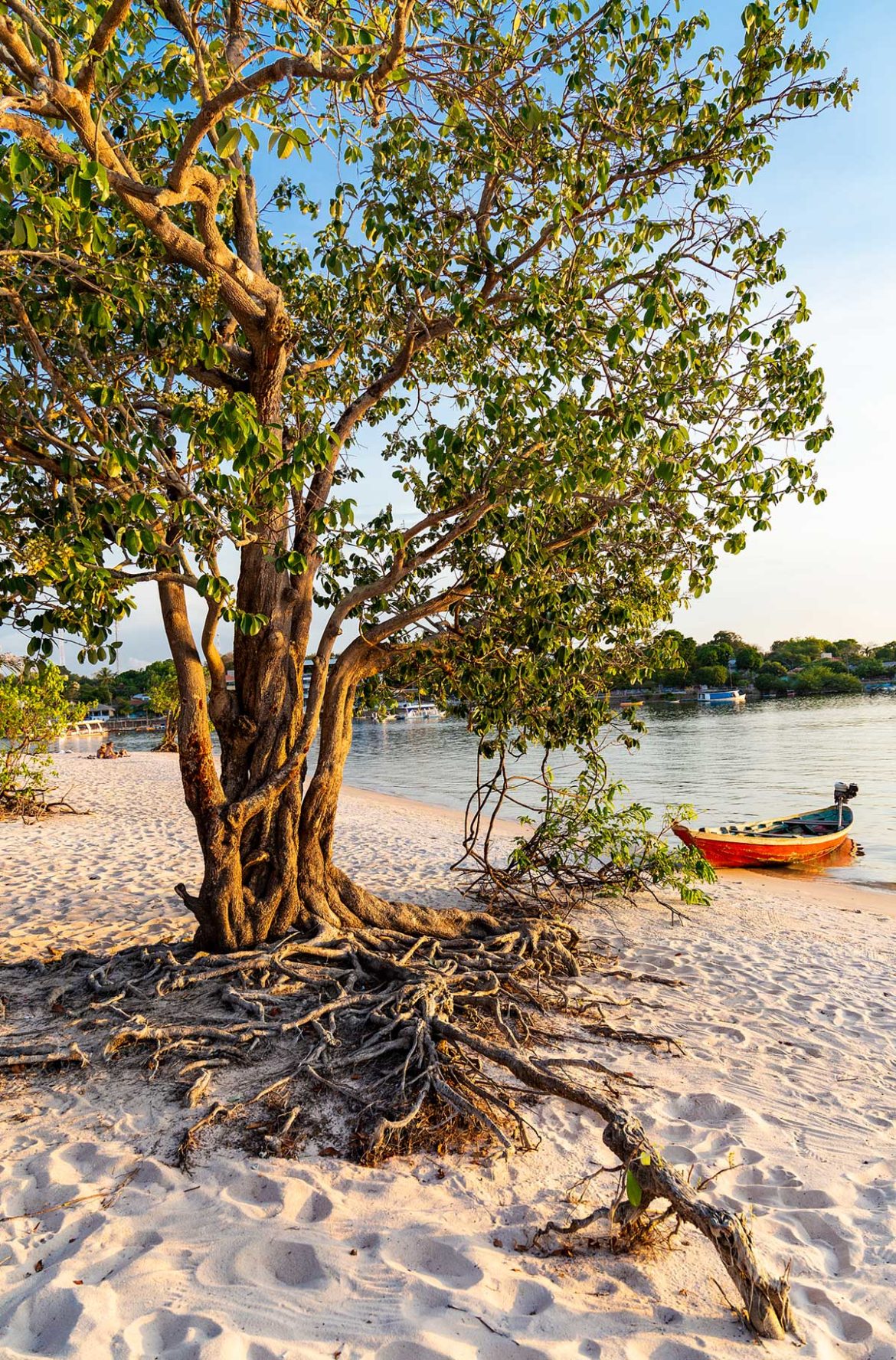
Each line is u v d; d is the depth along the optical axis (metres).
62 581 5.27
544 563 7.41
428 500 8.11
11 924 9.59
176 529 6.12
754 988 8.06
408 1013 5.58
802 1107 5.51
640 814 11.22
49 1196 4.01
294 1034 5.68
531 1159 4.56
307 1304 3.29
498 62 6.14
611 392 6.85
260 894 7.02
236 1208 3.89
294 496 7.32
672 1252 3.79
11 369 5.80
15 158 3.71
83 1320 3.10
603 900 11.55
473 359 7.77
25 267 5.73
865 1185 4.55
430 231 7.41
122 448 5.26
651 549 8.55
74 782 28.12
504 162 6.16
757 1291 3.30
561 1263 3.66
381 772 36.78
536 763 35.56
